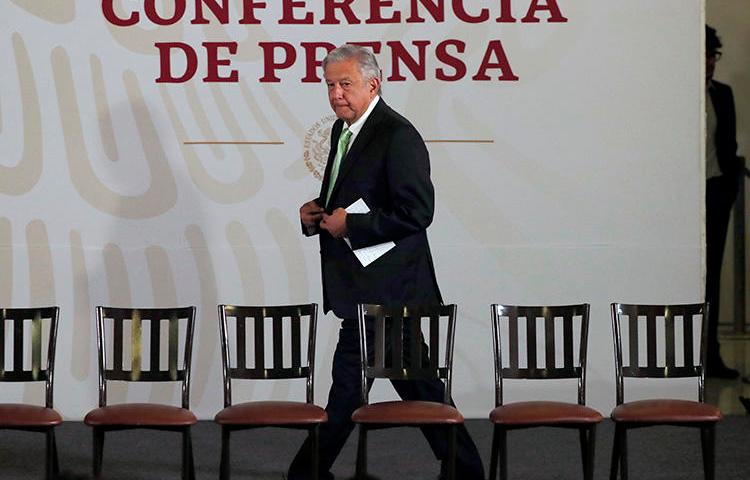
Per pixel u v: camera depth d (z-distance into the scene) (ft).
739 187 59.26
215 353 43.24
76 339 43.04
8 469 36.37
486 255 43.11
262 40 42.98
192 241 43.09
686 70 42.83
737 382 51.39
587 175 43.04
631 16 42.83
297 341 33.71
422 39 42.93
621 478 31.99
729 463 36.73
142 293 43.06
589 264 43.09
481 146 42.96
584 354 33.30
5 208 42.93
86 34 42.88
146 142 42.98
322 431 33.58
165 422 31.81
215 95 43.01
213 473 36.22
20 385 43.09
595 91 42.96
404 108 42.98
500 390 33.45
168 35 42.96
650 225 43.09
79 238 42.98
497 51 42.88
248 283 43.21
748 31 59.72
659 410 31.83
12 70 42.86
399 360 32.58
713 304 53.42
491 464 33.09
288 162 43.11
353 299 33.45
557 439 40.37
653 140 42.96
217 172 43.09
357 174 33.45
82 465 36.99
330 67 33.53
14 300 43.01
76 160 42.93
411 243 33.50
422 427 32.65
